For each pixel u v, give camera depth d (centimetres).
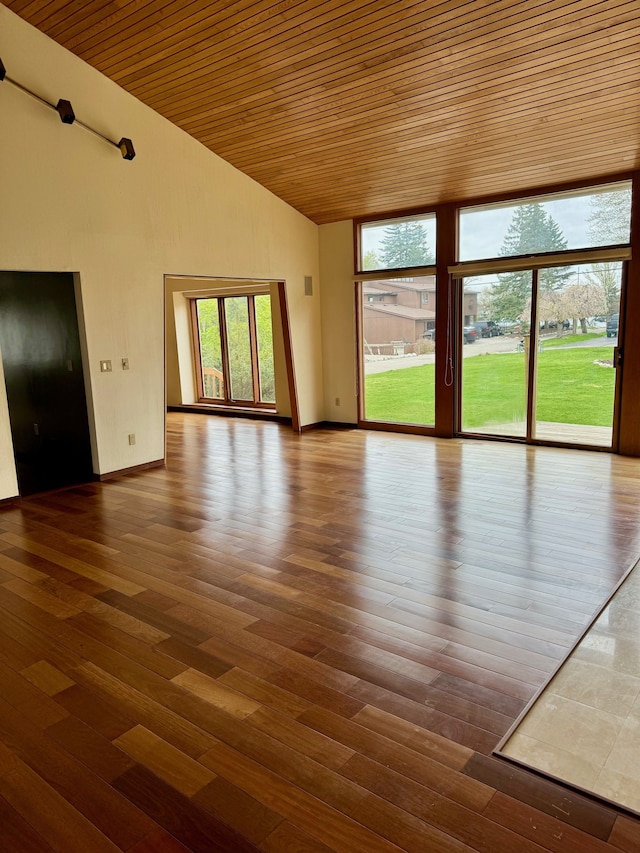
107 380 570
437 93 477
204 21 443
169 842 172
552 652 261
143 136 573
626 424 592
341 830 174
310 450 678
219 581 341
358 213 737
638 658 255
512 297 652
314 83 494
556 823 175
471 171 592
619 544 374
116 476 588
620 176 558
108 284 560
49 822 180
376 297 761
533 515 431
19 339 642
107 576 353
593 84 436
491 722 218
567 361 626
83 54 513
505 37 405
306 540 399
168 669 257
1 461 494
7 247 481
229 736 215
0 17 465
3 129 471
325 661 259
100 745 212
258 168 659
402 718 221
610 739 208
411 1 389
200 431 825
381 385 778
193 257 632
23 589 338
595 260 583
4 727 223
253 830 175
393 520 431
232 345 955
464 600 309
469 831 173
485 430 698
